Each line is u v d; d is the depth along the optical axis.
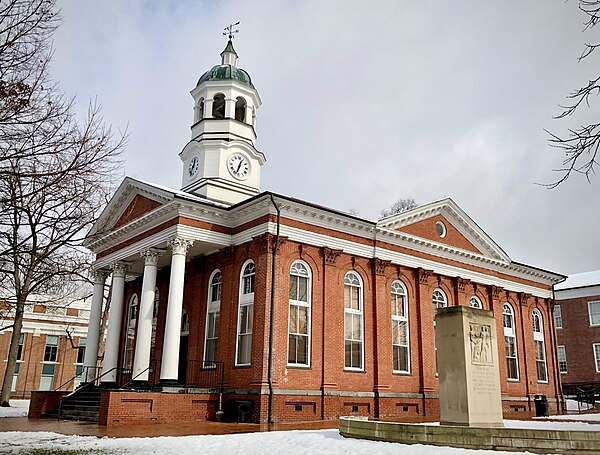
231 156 34.25
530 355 37.22
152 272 27.23
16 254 12.26
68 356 57.91
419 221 32.03
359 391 26.81
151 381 30.41
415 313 30.70
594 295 54.69
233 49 37.62
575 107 9.77
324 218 27.30
